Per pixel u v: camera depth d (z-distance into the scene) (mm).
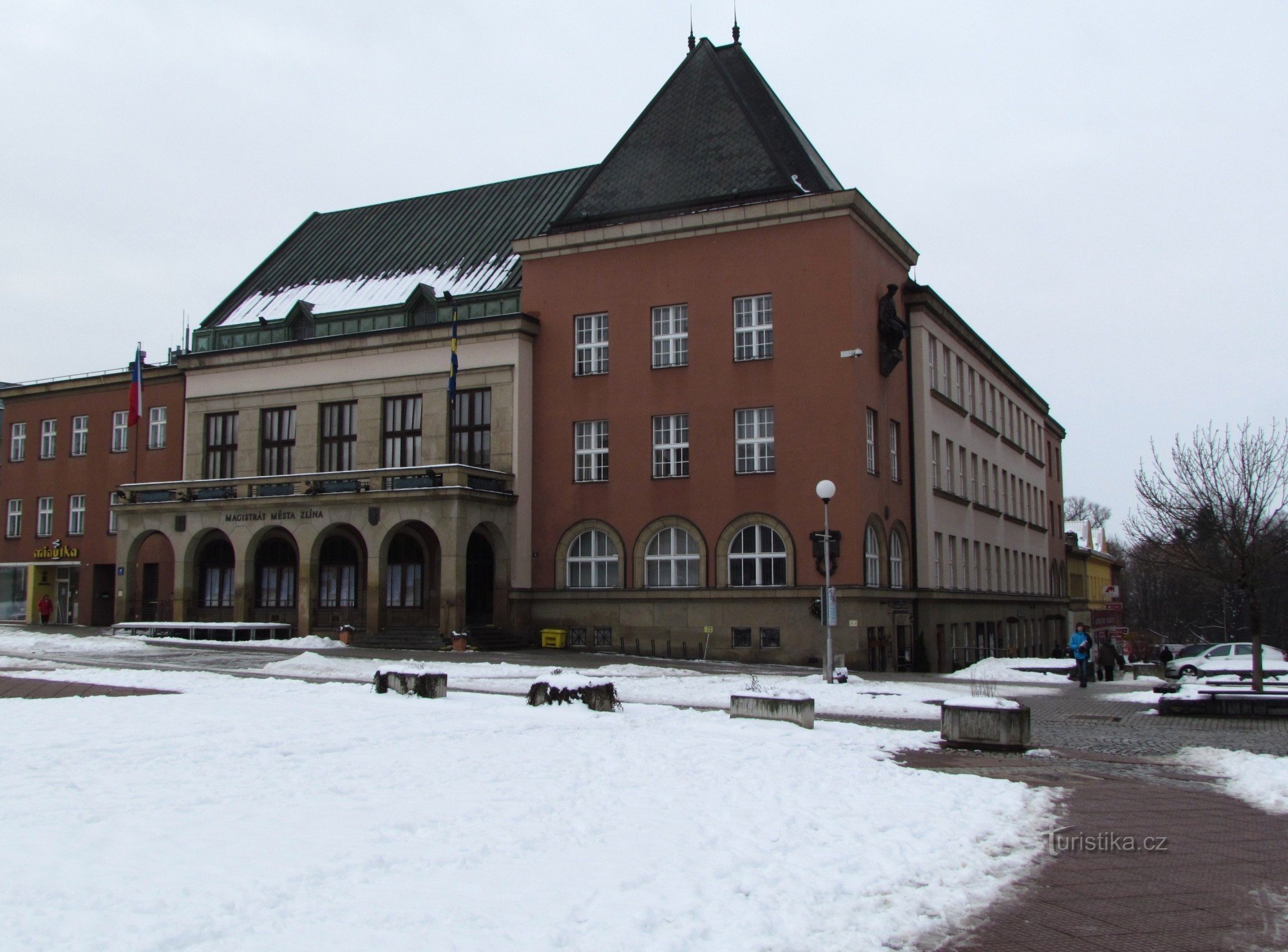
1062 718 23438
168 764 13055
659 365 40062
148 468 50312
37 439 54625
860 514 36938
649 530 39531
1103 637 37156
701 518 38719
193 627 40594
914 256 43812
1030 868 9875
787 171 39938
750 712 19031
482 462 41875
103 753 13812
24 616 53750
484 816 10547
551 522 41156
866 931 7844
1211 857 10477
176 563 43844
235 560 42438
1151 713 24312
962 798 12719
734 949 7160
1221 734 20516
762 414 38469
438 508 38312
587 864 8945
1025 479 66125
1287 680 35188
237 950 6605
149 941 6664
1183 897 9070
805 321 37812
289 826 9875
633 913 7645
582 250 41469
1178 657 46344
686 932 7355
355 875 8328
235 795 11203
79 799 10852
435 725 17188
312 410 44938
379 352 43781
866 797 12422
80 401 53281
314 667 29328
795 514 37375
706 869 8938
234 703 19750
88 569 52031
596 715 18969
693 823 10625
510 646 39406
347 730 16344
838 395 37125
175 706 19188
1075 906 8750
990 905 8695
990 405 57469
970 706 17438
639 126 44219
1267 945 7848
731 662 37438
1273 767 15633
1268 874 9844
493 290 43469
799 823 10828
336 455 44531
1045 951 7660
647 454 39812
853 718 21891
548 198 49250
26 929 6832
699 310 39406
